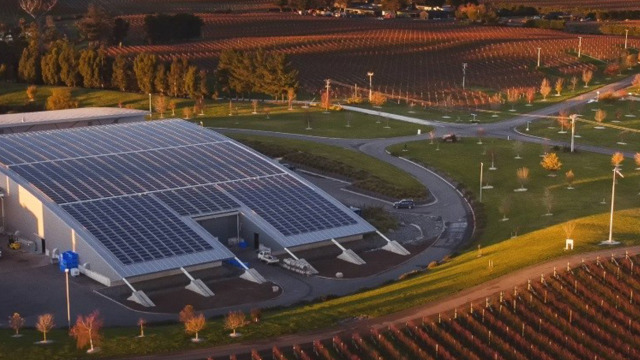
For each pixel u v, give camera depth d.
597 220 143.12
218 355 103.38
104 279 130.12
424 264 139.25
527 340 108.19
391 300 118.31
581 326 111.25
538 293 117.62
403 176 182.75
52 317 114.19
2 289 128.50
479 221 156.50
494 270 125.38
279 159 193.00
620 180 173.50
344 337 107.69
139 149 167.25
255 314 112.75
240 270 135.50
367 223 150.50
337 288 130.12
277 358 102.94
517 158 191.88
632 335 109.88
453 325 110.44
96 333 105.81
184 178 156.25
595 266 123.38
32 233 143.75
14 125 185.12
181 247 135.62
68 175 152.12
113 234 135.75
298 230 145.12
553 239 135.88
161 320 118.12
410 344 106.44
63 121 190.75
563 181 174.38
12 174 149.00
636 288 119.06
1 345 105.19
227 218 147.25
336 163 188.75
